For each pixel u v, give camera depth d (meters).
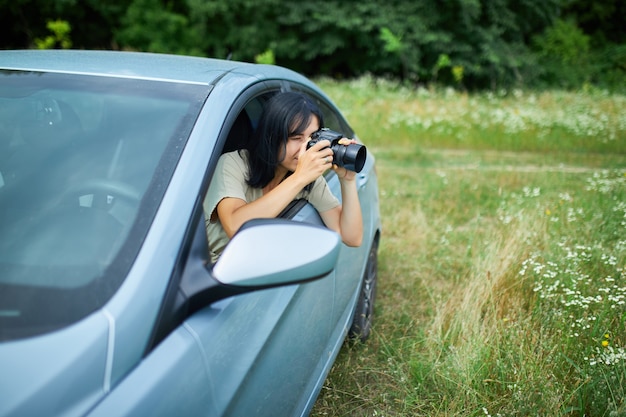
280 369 1.46
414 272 3.63
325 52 17.53
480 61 17.56
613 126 8.46
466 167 6.84
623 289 2.74
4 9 16.78
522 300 2.88
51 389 0.91
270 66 2.10
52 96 1.55
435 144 8.34
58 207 1.28
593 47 21.98
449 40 16.88
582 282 2.95
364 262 2.67
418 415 2.21
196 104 1.50
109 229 1.21
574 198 4.63
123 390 0.98
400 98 10.90
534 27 20.36
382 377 2.51
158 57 1.91
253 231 1.23
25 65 1.71
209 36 18.27
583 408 2.13
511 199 4.86
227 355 1.22
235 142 1.93
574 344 2.49
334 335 2.15
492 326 2.62
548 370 2.31
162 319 1.10
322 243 1.23
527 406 2.10
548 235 3.67
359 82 12.69
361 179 2.72
